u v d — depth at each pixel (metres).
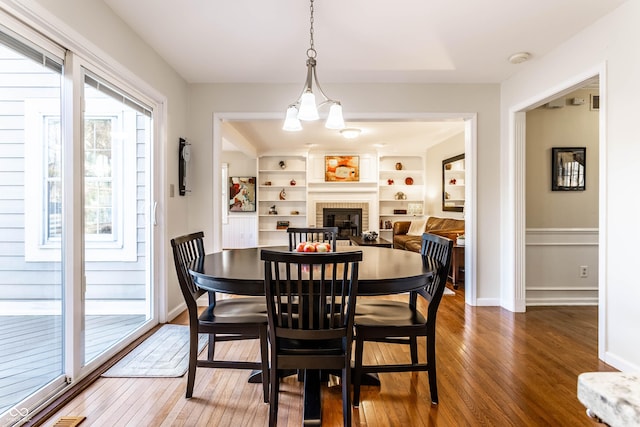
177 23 2.55
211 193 3.78
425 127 5.62
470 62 3.26
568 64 2.82
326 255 1.53
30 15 1.69
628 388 0.56
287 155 8.30
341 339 1.77
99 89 2.37
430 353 1.92
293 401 1.96
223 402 1.95
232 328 1.92
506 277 3.78
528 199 3.94
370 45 2.90
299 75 3.57
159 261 3.16
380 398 2.00
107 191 2.76
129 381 2.16
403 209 8.29
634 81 2.25
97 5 2.21
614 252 2.40
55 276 2.04
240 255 2.47
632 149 2.27
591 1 2.28
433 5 2.32
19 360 1.88
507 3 2.30
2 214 1.83
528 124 3.93
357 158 8.27
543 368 2.38
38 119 1.94
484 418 1.81
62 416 1.79
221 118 3.79
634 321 2.26
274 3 2.29
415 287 1.81
